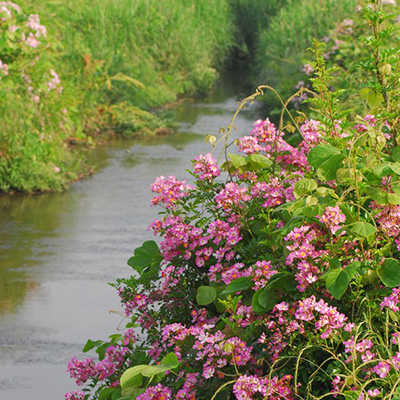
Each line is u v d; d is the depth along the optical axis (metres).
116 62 24.77
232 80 33.72
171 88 28.61
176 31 30.52
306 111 20.89
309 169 5.89
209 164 5.94
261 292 4.88
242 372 4.76
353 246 5.01
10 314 9.80
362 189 4.91
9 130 16.55
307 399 4.29
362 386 4.16
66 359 8.54
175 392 5.02
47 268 11.53
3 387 7.88
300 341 4.70
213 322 5.34
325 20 24.80
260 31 36.19
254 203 5.65
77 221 14.04
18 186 15.89
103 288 10.72
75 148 20.33
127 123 22.34
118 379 5.69
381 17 5.74
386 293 4.75
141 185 16.67
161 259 5.89
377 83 5.64
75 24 26.59
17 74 18.38
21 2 19.31
